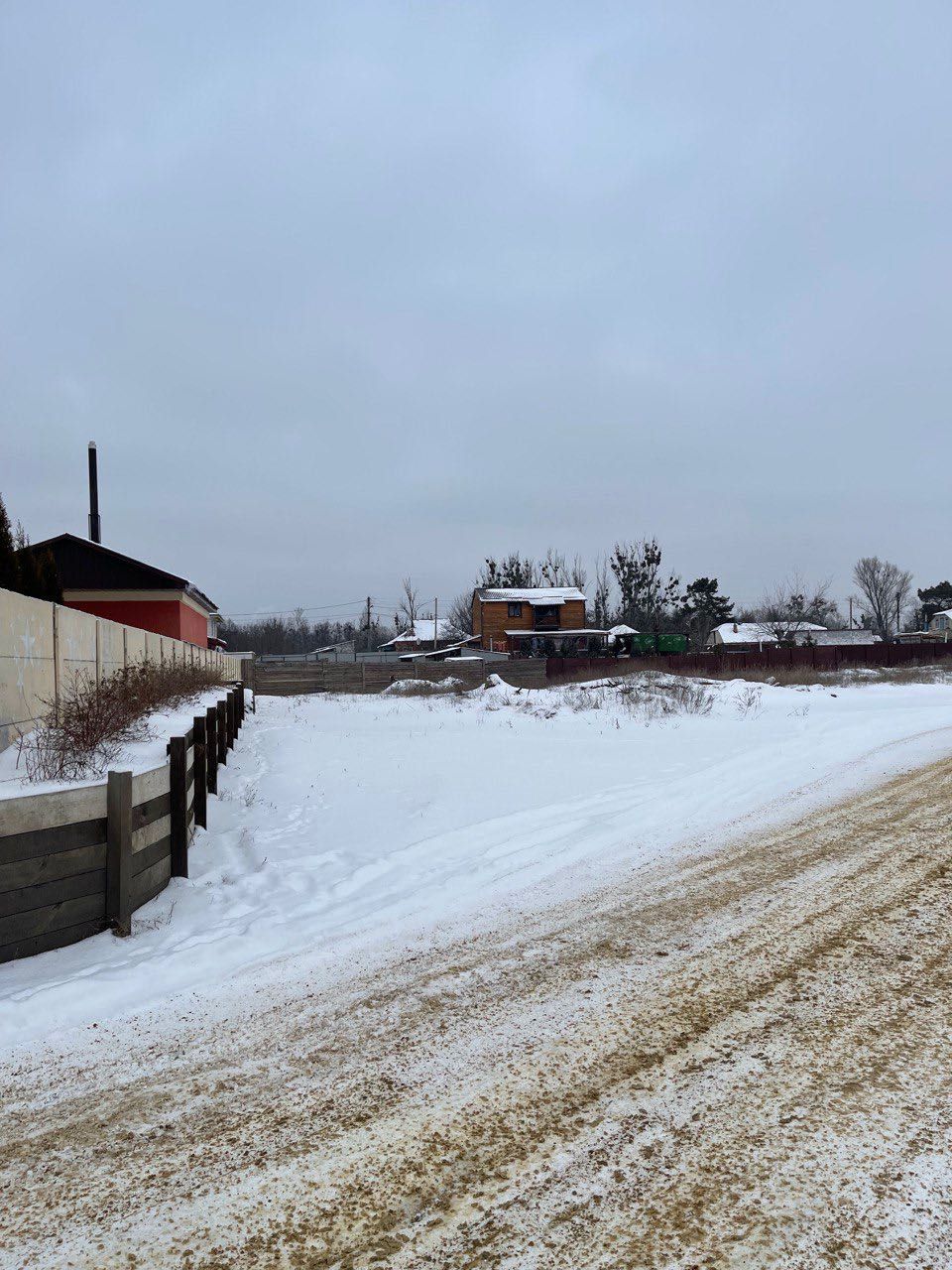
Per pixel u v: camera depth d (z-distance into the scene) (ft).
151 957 14.69
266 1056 11.02
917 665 149.28
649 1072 9.97
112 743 23.50
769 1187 7.62
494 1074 10.15
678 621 262.26
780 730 53.47
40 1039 11.78
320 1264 6.90
